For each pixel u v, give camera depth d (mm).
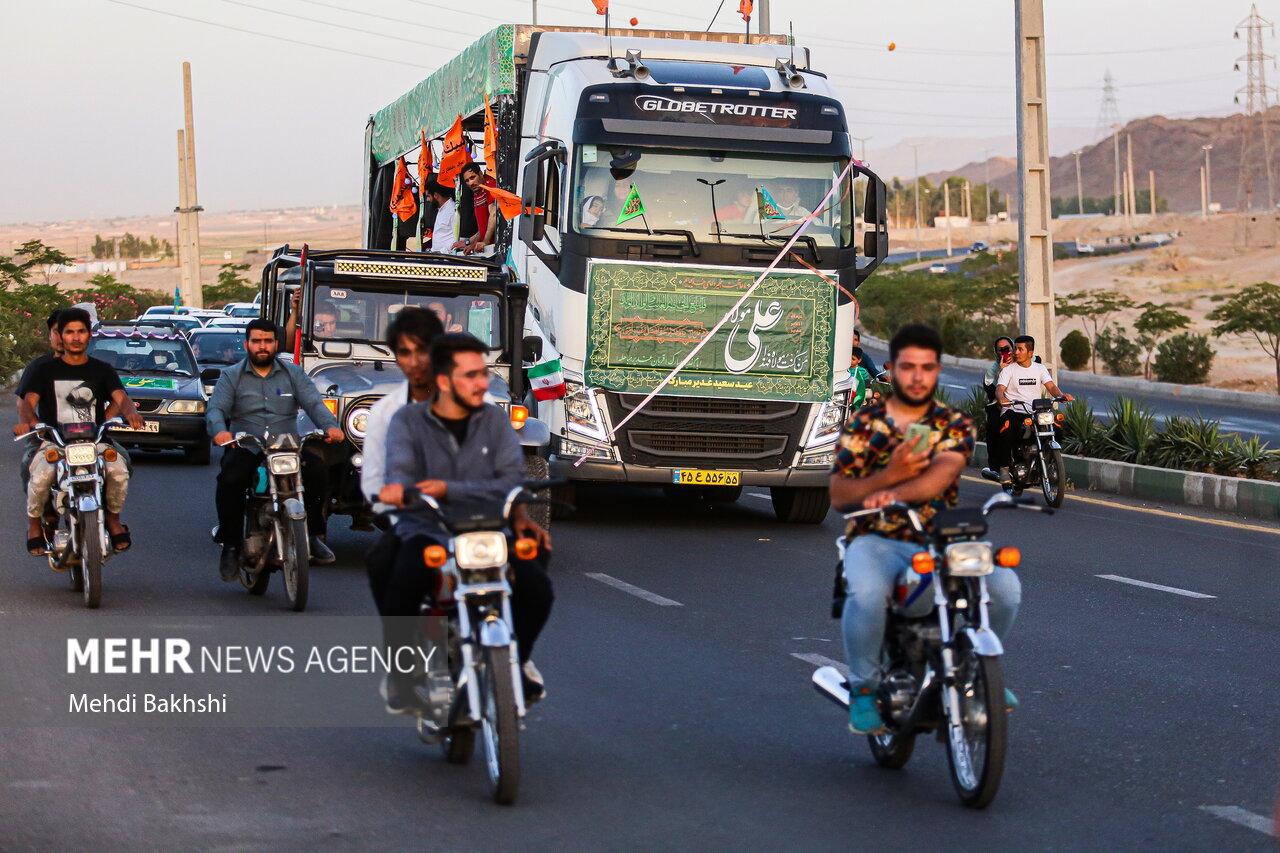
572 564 12695
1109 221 195500
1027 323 21891
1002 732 5914
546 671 8656
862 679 6461
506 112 16672
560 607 10703
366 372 12445
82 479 10172
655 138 14633
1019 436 17516
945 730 6262
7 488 17203
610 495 18297
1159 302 97562
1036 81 21703
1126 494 19172
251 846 5582
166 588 11141
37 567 12031
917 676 6398
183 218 62125
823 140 14969
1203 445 18969
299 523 10203
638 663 8891
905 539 6379
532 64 16500
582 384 14602
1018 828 5914
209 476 19516
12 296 49938
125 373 21328
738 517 16344
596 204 14602
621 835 5773
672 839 5734
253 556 10711
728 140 14727
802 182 14953
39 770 6543
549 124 15430
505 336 13141
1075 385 45688
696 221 14711
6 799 6113
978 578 6090
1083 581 12250
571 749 7020
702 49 16312
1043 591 11758
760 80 15305
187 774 6520
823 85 15648
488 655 6051
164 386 20953
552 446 14789
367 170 23859
